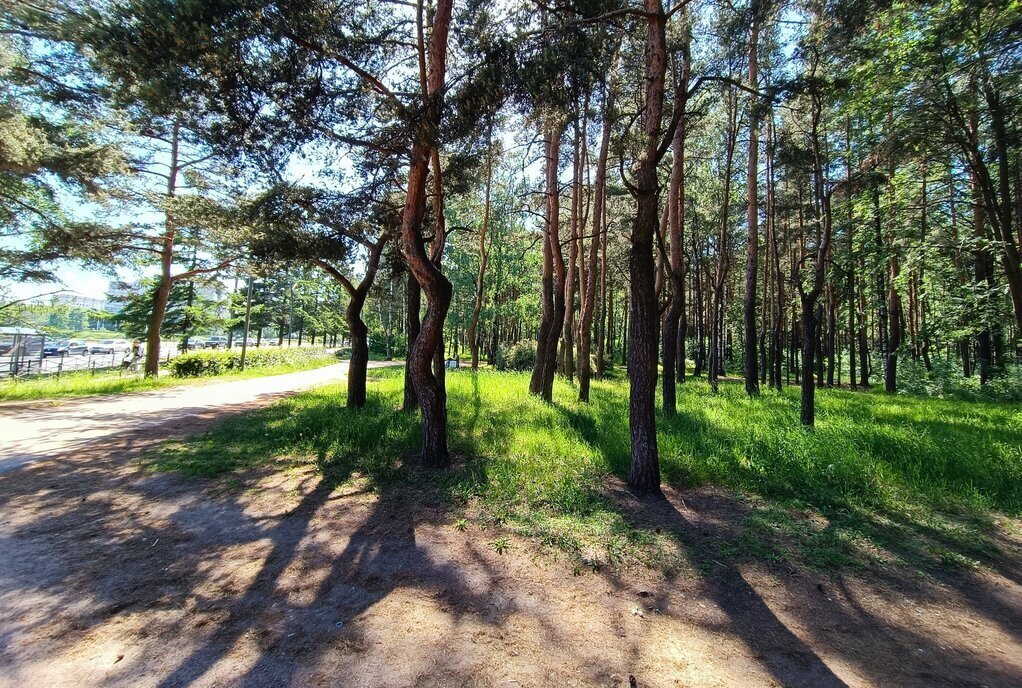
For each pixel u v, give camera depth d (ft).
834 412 34.96
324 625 9.36
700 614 10.03
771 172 56.59
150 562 11.89
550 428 25.86
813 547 13.21
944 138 40.11
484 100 19.38
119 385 49.52
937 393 57.06
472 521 14.75
